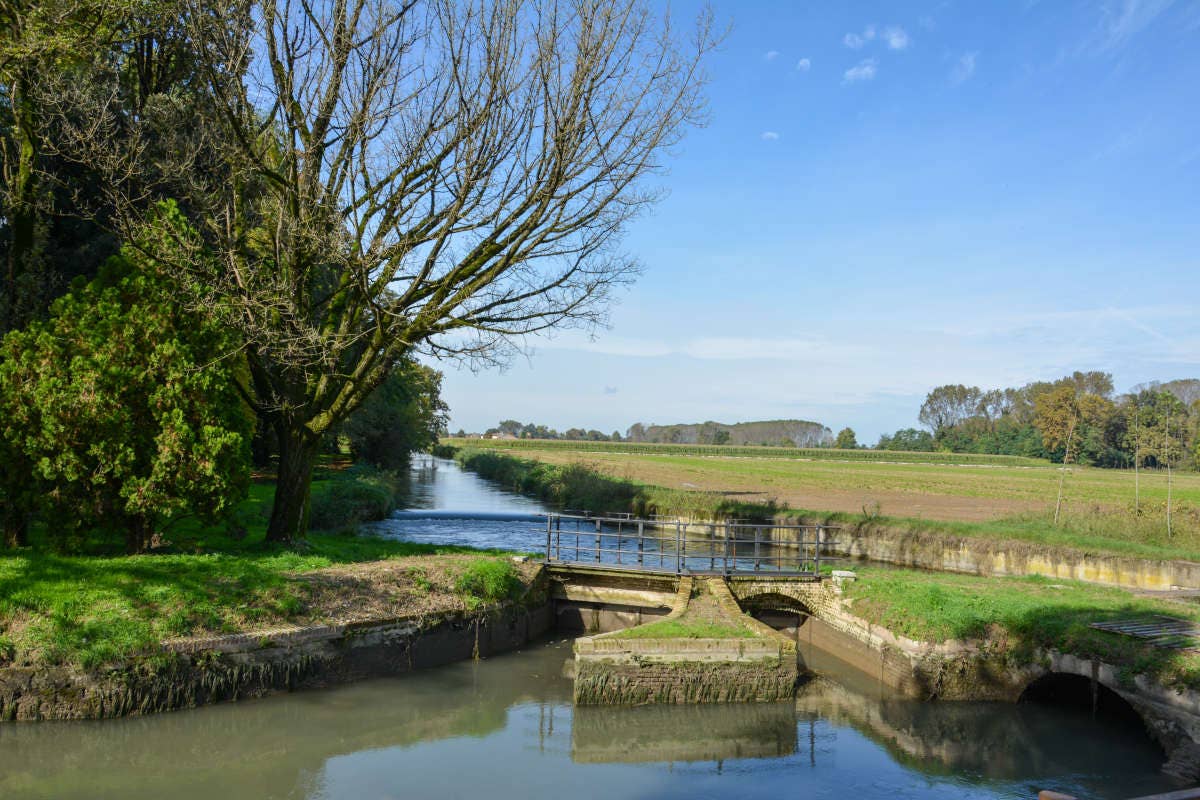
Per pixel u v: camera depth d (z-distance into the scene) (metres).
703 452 131.62
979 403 151.38
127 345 13.70
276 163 16.52
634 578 16.89
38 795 9.01
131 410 13.63
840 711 12.55
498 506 43.28
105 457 13.16
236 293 15.08
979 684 12.78
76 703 10.33
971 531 25.86
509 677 13.77
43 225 18.00
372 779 9.81
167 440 13.41
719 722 12.02
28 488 13.52
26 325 17.05
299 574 13.64
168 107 17.94
